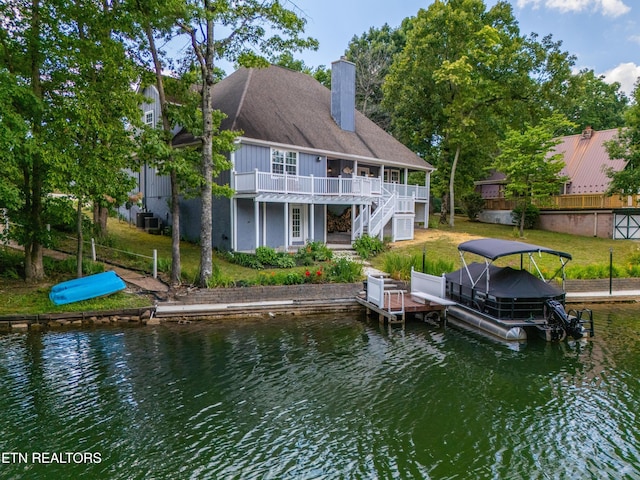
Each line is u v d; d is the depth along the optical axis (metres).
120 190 13.14
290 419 6.68
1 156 10.34
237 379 8.17
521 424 6.67
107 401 7.10
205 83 13.84
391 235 23.41
